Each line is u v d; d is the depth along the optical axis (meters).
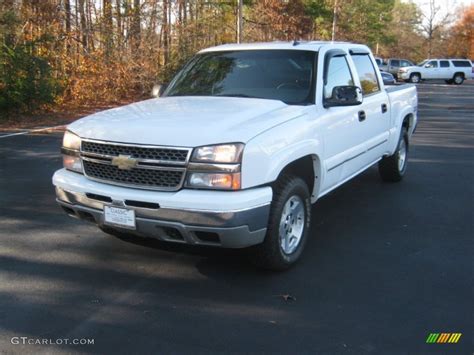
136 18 19.72
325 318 3.53
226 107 4.33
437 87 36.53
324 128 4.66
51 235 5.13
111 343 3.21
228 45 5.79
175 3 21.31
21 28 15.62
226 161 3.61
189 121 3.91
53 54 16.95
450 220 5.76
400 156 7.54
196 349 3.15
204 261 4.50
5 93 14.42
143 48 19.89
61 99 17.44
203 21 22.81
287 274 4.25
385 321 3.50
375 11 55.72
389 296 3.87
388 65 47.03
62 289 3.95
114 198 3.83
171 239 3.83
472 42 71.31
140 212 3.75
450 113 18.22
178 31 21.33
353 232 5.33
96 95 19.02
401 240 5.10
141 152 3.79
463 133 13.09
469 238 5.17
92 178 4.06
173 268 4.36
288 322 3.48
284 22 31.44
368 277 4.21
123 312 3.60
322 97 4.80
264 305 3.72
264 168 3.77
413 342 3.24
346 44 5.91
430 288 4.01
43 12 17.31
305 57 5.07
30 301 3.75
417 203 6.46
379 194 6.90
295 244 4.39
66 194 4.17
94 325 3.42
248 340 3.25
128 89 20.14
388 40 63.09
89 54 18.73
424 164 9.02
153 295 3.87
